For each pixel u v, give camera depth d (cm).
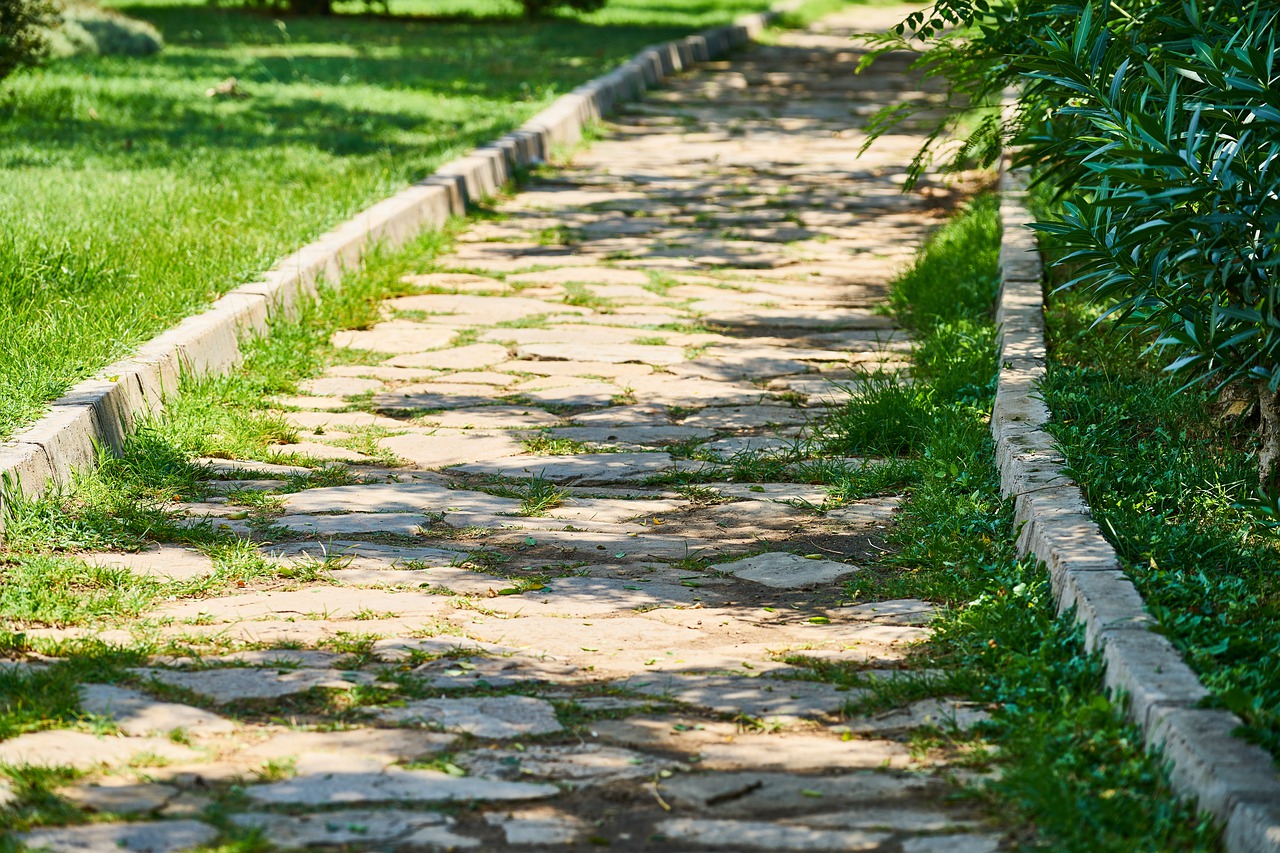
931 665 426
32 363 610
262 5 2475
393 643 445
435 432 693
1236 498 537
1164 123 518
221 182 1045
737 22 2488
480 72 1748
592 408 732
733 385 770
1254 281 511
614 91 1714
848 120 1655
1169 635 397
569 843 322
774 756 369
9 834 314
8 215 865
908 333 861
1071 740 361
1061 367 687
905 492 607
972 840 321
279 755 364
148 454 607
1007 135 821
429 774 355
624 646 452
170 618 464
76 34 1742
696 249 1073
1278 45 555
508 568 527
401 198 1058
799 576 520
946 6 717
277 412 712
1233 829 306
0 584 480
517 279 982
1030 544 496
